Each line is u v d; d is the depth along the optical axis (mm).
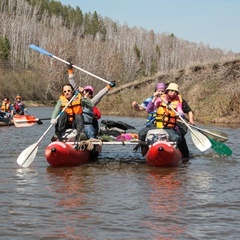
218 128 17562
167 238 4312
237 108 21938
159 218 4895
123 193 6004
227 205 5410
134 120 24047
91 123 9242
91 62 81875
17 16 106188
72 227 4602
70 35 106250
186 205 5398
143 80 35531
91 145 8312
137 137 9570
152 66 112250
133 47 109875
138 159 9219
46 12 132250
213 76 27938
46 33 102312
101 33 141875
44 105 65000
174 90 8984
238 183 6699
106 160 9062
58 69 73500
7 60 84250
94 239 4281
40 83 67688
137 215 5000
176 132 8852
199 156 9680
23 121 9609
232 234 4422
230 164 8570
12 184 6539
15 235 4367
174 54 116875
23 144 11789
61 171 7676
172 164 8258
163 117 8883
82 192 6055
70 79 9734
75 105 8672
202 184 6609
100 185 6512
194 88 27172
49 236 4348
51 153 7961
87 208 5258
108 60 86062
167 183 6680
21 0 122312
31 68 86875
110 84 9414
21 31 94312
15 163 8500
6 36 87812
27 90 65125
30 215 4977
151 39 125750
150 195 5891
